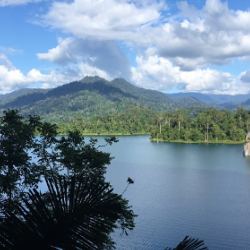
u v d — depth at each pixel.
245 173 60.34
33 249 1.59
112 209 1.85
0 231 1.64
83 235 1.69
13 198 12.31
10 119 15.03
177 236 27.56
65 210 1.82
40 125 16.34
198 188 46.88
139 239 26.69
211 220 31.83
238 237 27.33
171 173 59.62
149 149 104.12
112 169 63.88
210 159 80.88
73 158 13.98
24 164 13.56
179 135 136.75
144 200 39.78
